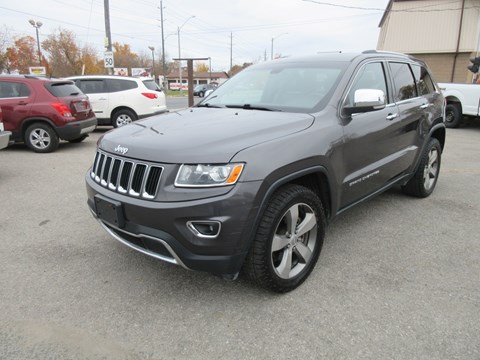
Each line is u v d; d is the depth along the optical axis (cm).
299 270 296
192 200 239
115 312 270
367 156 356
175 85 7944
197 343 240
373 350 233
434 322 257
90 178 312
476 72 1577
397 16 2494
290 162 264
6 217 445
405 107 421
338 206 329
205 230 244
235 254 249
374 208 469
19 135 812
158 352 233
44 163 720
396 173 423
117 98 1095
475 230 407
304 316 264
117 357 229
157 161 252
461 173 647
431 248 365
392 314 266
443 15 2380
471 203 491
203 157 243
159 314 268
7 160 746
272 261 269
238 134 268
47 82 814
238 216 241
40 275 319
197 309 273
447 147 902
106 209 274
